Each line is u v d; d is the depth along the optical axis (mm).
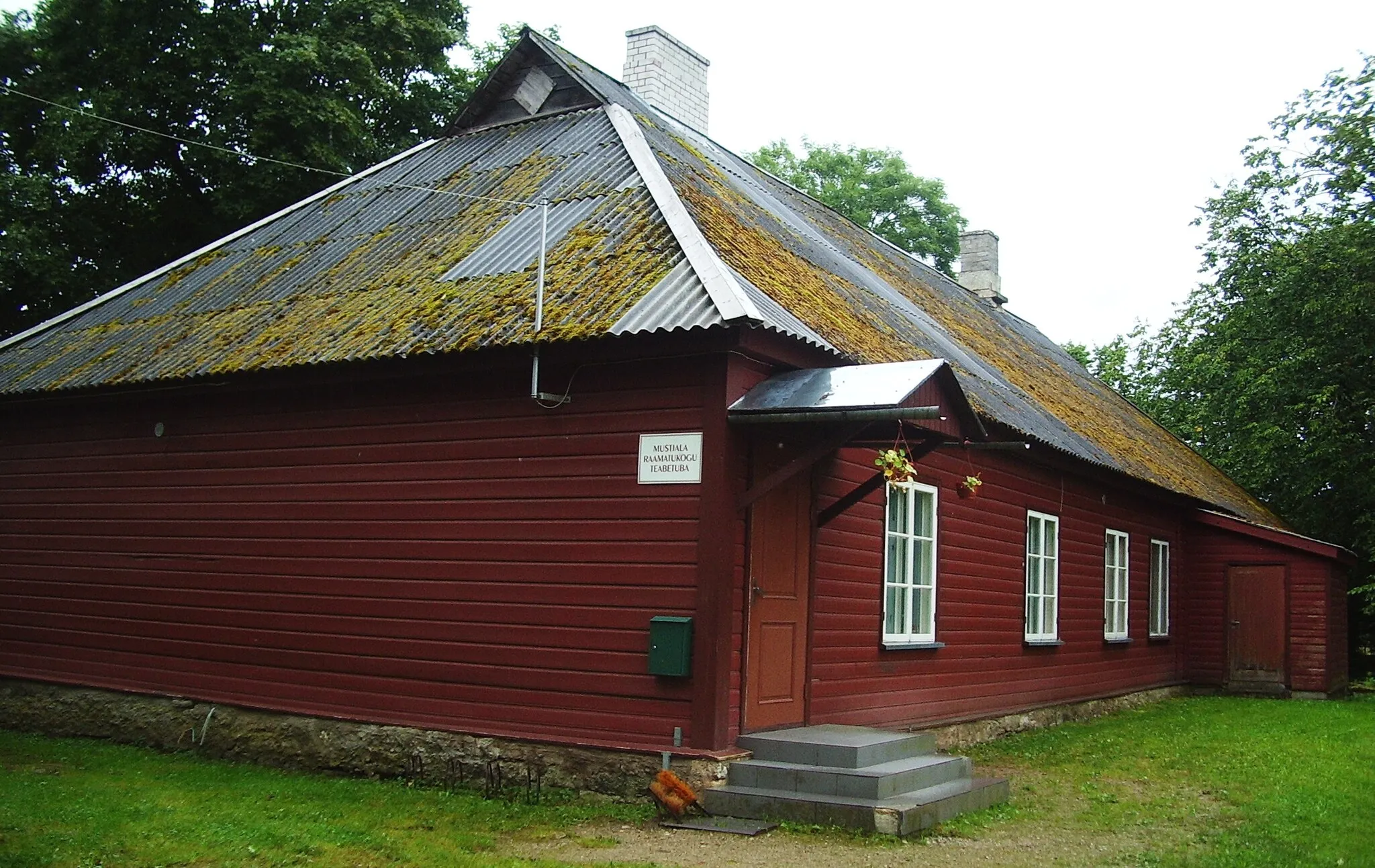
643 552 9680
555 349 9875
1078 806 10008
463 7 24797
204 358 12086
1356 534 26281
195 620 12312
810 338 9773
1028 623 15539
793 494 10469
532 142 14953
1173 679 21047
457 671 10523
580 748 9734
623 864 7633
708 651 9281
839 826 8625
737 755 9383
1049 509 16312
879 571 11977
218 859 7652
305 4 23312
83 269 22594
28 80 22016
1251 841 8672
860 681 11492
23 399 13578
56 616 13469
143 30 22031
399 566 10992
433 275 12039
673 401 9680
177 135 22703
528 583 10234
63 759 11617
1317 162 25391
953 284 23328
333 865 7613
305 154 21688
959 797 9312
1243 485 26938
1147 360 33344
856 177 40094
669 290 9898
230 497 12211
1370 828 9156
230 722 11852
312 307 12461
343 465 11484
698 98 19250
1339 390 24984
